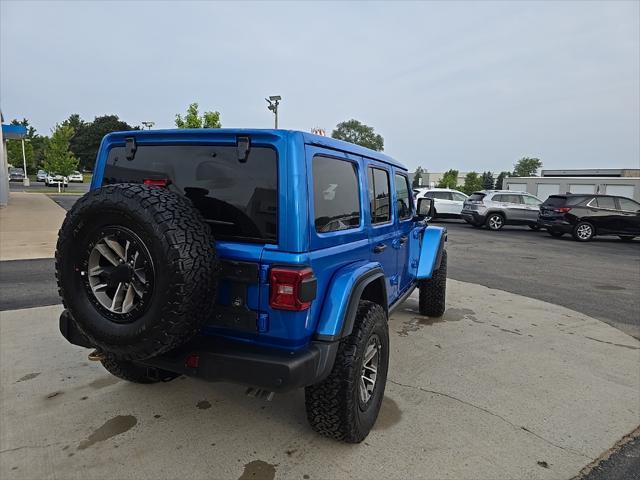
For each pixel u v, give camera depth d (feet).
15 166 206.80
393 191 12.23
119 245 6.79
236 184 7.45
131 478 7.61
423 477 7.86
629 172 183.11
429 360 13.28
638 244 48.62
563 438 9.30
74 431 8.98
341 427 8.21
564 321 17.83
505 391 11.38
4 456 8.11
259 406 10.18
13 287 20.89
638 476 8.14
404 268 13.84
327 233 7.97
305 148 7.32
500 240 48.08
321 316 7.68
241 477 7.71
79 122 314.55
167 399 10.39
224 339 7.54
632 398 11.21
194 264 6.45
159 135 8.23
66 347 13.38
